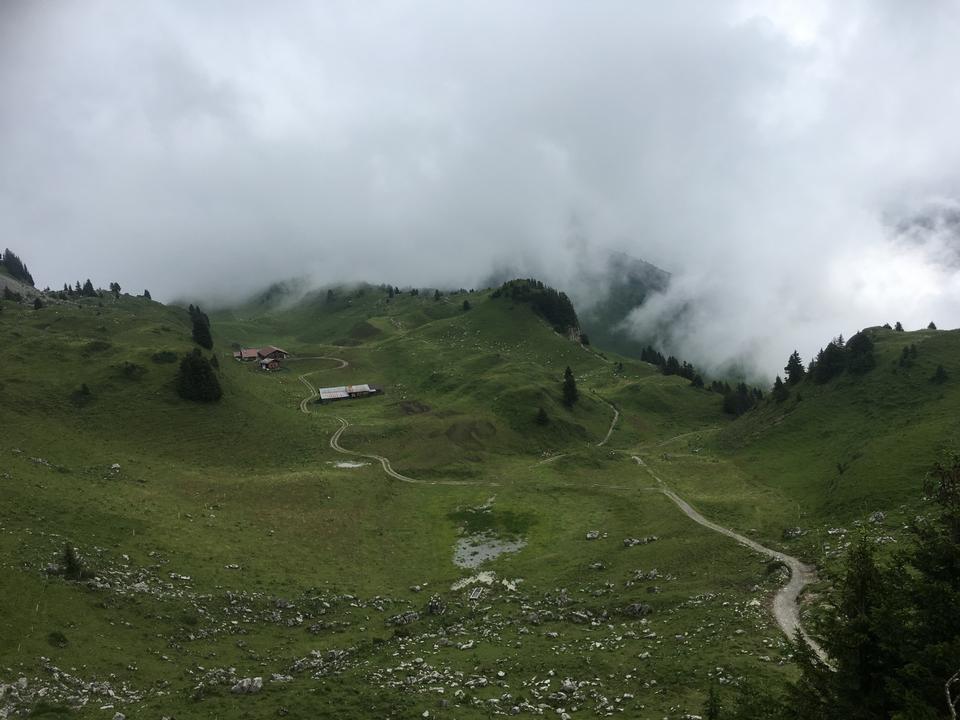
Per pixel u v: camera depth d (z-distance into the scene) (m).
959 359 120.69
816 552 65.06
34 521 64.44
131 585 57.03
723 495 101.00
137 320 199.62
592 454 136.50
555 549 86.44
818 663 24.25
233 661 48.47
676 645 46.78
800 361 156.38
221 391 145.25
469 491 116.31
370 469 124.44
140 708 35.84
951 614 20.73
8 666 38.00
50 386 126.75
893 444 90.56
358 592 70.12
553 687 40.91
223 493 96.69
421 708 36.19
